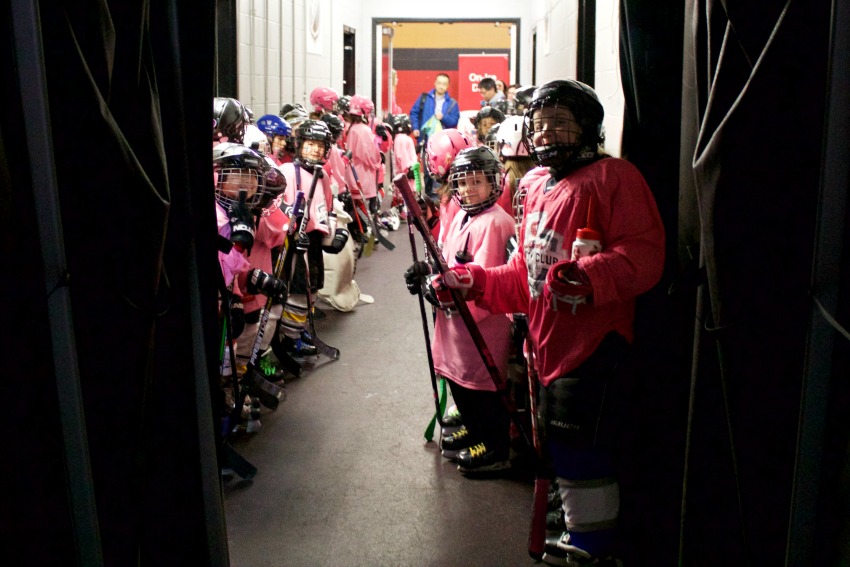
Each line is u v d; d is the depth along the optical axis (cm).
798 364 181
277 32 807
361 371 476
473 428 338
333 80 1141
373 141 830
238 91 652
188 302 209
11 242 157
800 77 170
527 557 279
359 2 1397
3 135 162
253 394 381
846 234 166
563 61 759
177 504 213
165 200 184
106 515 186
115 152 172
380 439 379
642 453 244
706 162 178
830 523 175
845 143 163
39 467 171
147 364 185
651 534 245
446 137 377
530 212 254
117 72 182
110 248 179
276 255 426
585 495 249
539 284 246
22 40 158
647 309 239
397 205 1045
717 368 196
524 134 248
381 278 736
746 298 180
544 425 252
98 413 183
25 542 171
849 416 171
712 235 179
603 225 235
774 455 185
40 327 168
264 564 275
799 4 167
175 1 201
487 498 322
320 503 317
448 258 338
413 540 291
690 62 199
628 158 251
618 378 239
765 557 188
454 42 1622
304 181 467
